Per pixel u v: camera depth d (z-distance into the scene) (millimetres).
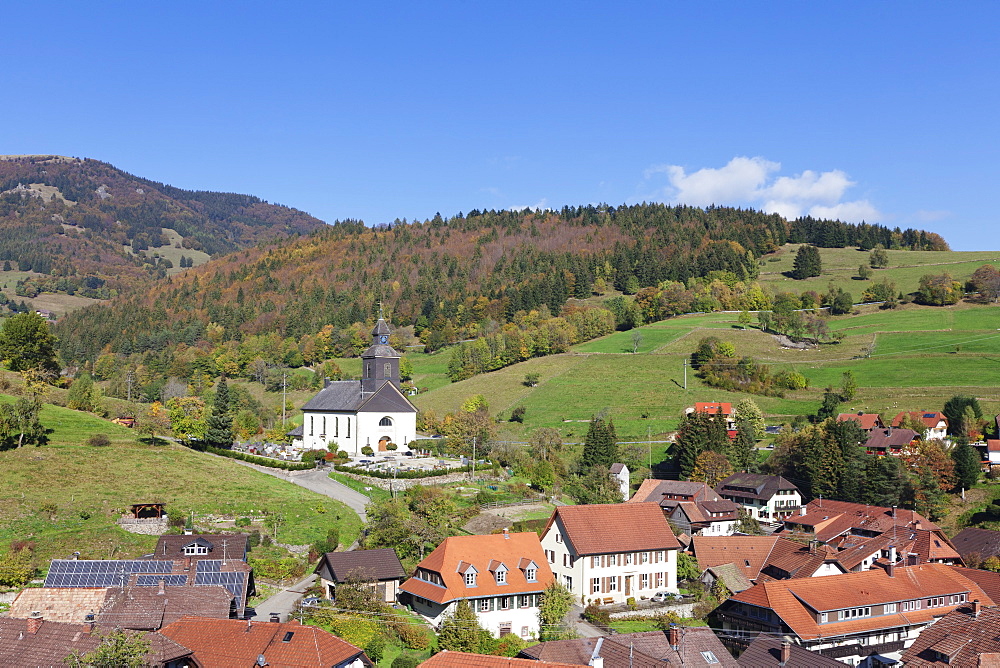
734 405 198375
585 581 93812
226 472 127062
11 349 171875
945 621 67875
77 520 98250
